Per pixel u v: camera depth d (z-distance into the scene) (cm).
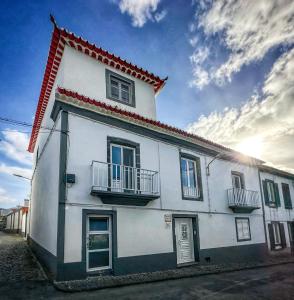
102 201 852
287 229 1778
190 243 1137
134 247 894
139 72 1210
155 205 1009
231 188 1395
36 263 983
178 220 1116
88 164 855
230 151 1410
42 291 639
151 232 962
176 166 1152
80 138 862
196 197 1205
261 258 1435
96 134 908
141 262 896
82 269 747
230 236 1300
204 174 1279
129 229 898
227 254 1245
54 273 734
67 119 848
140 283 771
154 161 1068
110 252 845
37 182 1395
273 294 698
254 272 1043
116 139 959
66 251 733
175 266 1000
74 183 804
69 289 647
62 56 1039
